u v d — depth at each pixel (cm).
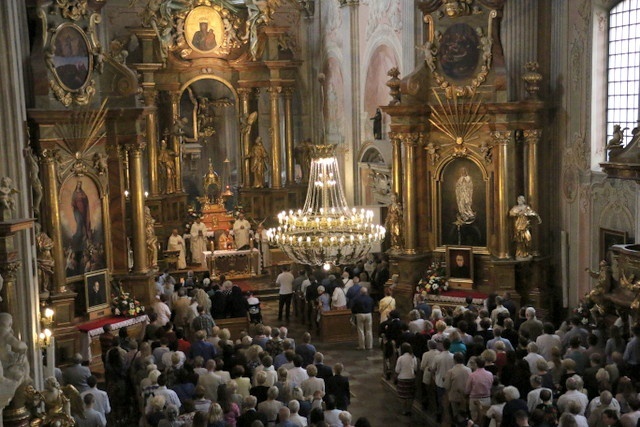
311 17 3428
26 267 1516
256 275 3178
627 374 1404
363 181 3091
